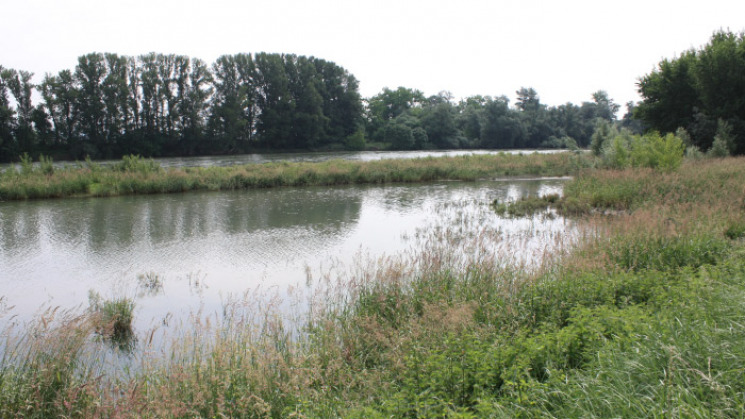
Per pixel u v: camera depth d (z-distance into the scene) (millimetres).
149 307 8812
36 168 28562
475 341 5180
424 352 5207
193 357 5641
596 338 4871
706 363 3949
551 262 8438
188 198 23656
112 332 7336
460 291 7586
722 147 28391
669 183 17797
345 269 10867
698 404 3291
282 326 6766
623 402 3559
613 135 34875
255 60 77375
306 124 80000
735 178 17188
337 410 4492
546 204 19531
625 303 6246
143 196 24484
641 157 24094
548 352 4730
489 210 19328
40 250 13211
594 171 24484
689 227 9781
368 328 6496
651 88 37594
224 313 8234
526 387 4125
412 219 17469
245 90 73250
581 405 3641
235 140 73062
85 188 25125
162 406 4504
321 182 30109
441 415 3904
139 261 12023
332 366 5316
